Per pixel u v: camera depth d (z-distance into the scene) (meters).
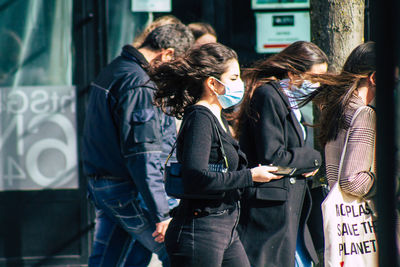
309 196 13.09
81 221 21.91
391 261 5.99
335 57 14.76
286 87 12.76
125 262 14.32
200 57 11.28
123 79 13.46
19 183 21.89
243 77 13.30
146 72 13.65
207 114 10.84
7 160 21.86
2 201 21.88
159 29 14.24
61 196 21.88
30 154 21.86
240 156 11.40
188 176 10.46
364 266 11.55
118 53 21.80
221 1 21.56
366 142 11.42
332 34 14.77
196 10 21.67
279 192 12.40
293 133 12.60
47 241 21.95
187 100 11.70
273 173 12.12
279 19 21.45
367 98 12.10
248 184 10.77
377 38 5.79
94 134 13.88
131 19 21.75
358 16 14.83
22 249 21.94
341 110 11.72
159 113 13.61
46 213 21.89
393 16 5.70
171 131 14.18
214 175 10.54
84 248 21.91
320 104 12.52
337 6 14.71
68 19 21.70
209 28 19.12
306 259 13.12
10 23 21.70
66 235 21.92
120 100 13.30
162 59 14.13
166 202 13.19
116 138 13.59
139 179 12.99
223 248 10.92
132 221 13.79
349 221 11.53
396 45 5.75
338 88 12.04
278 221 12.46
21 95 21.83
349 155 11.43
